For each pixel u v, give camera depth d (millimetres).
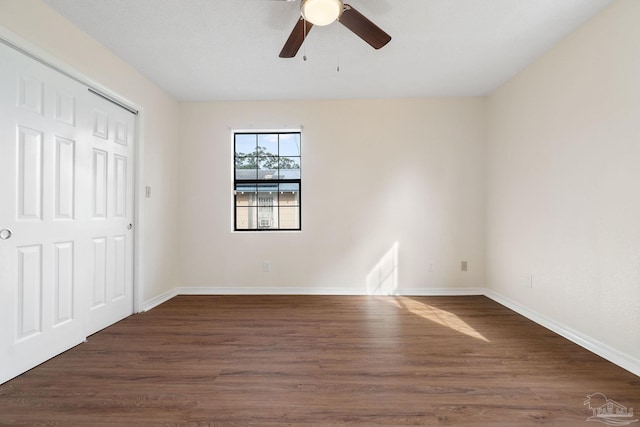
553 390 1684
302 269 3754
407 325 2689
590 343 2180
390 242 3709
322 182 3742
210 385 1736
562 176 2459
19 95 1819
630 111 1898
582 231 2260
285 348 2225
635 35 1863
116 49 2576
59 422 1421
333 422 1429
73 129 2230
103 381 1771
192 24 2250
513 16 2158
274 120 3760
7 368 1754
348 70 2979
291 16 2172
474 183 3682
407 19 2191
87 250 2373
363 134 3723
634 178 1880
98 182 2498
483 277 3691
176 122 3736
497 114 3404
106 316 2625
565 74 2422
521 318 2873
